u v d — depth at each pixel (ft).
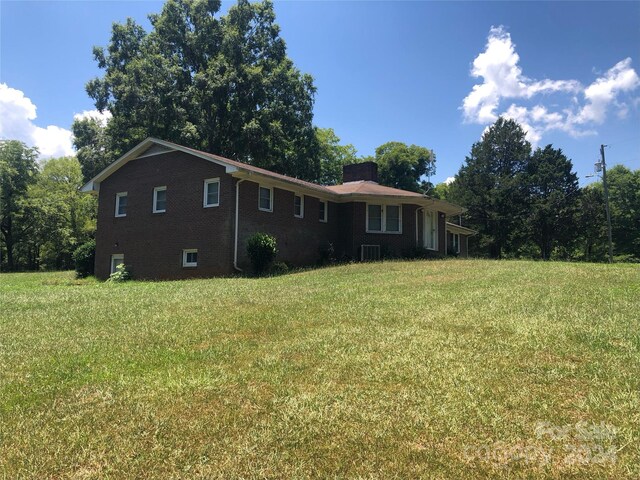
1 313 28.89
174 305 29.04
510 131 166.20
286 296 31.19
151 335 20.71
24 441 10.78
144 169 60.23
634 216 156.35
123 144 98.63
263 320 23.22
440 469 9.36
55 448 10.44
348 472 9.30
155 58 94.58
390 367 15.29
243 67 98.73
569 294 27.76
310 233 63.00
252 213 54.19
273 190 57.26
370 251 66.85
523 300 26.07
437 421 11.35
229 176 51.88
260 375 14.88
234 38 99.66
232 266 51.06
